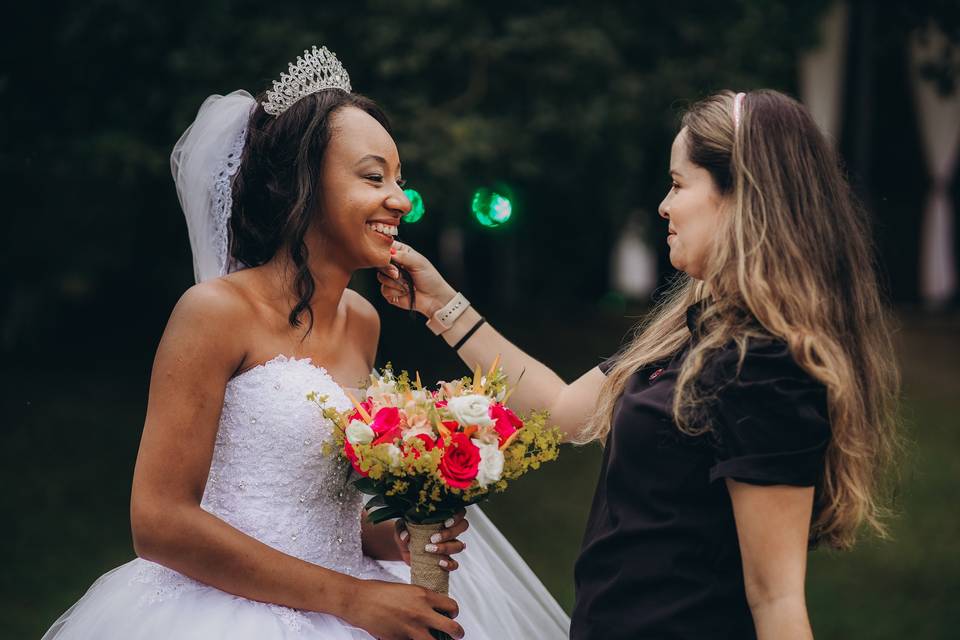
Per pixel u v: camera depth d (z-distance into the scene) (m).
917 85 15.10
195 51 6.93
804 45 9.06
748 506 1.73
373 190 2.12
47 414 7.89
